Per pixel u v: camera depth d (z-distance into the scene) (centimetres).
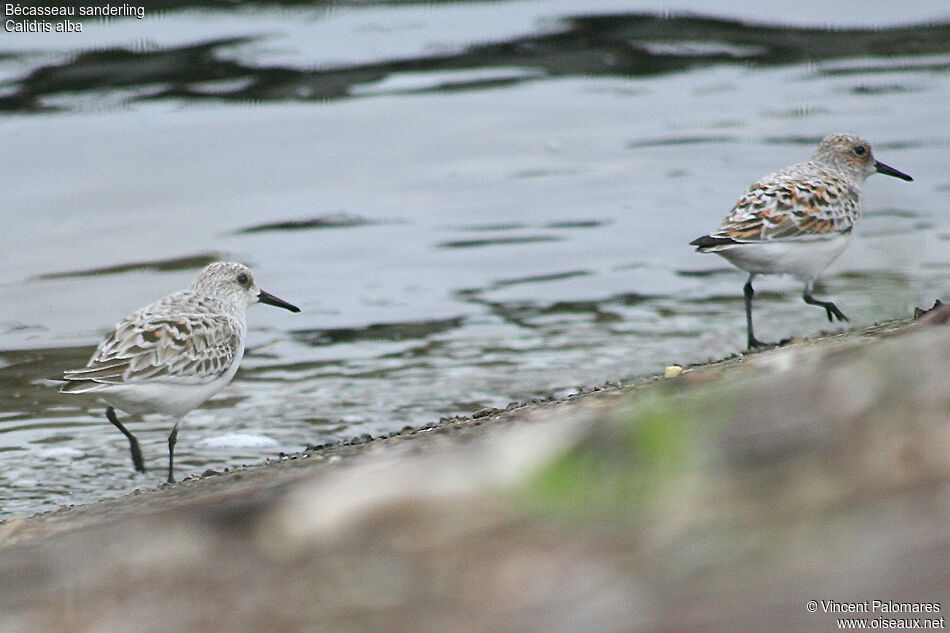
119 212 1995
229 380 1233
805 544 357
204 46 2608
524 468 450
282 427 1232
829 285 1606
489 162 2175
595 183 2052
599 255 1766
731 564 357
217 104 2397
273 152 2214
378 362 1420
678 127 2298
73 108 2355
